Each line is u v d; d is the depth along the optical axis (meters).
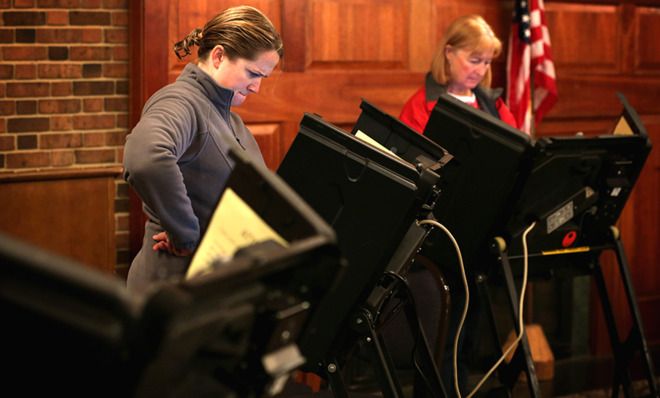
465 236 4.65
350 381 6.58
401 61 6.41
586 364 7.31
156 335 1.54
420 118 5.64
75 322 1.51
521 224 4.68
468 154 4.58
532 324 7.39
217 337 1.75
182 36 5.52
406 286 3.52
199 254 2.19
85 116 5.49
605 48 7.29
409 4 6.39
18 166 5.34
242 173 2.19
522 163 4.48
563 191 4.66
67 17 5.39
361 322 3.41
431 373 3.75
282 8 5.89
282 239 2.08
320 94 6.09
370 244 3.25
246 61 3.93
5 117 5.29
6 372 1.60
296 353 2.00
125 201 5.66
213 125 3.97
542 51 6.65
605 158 4.71
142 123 3.75
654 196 7.68
